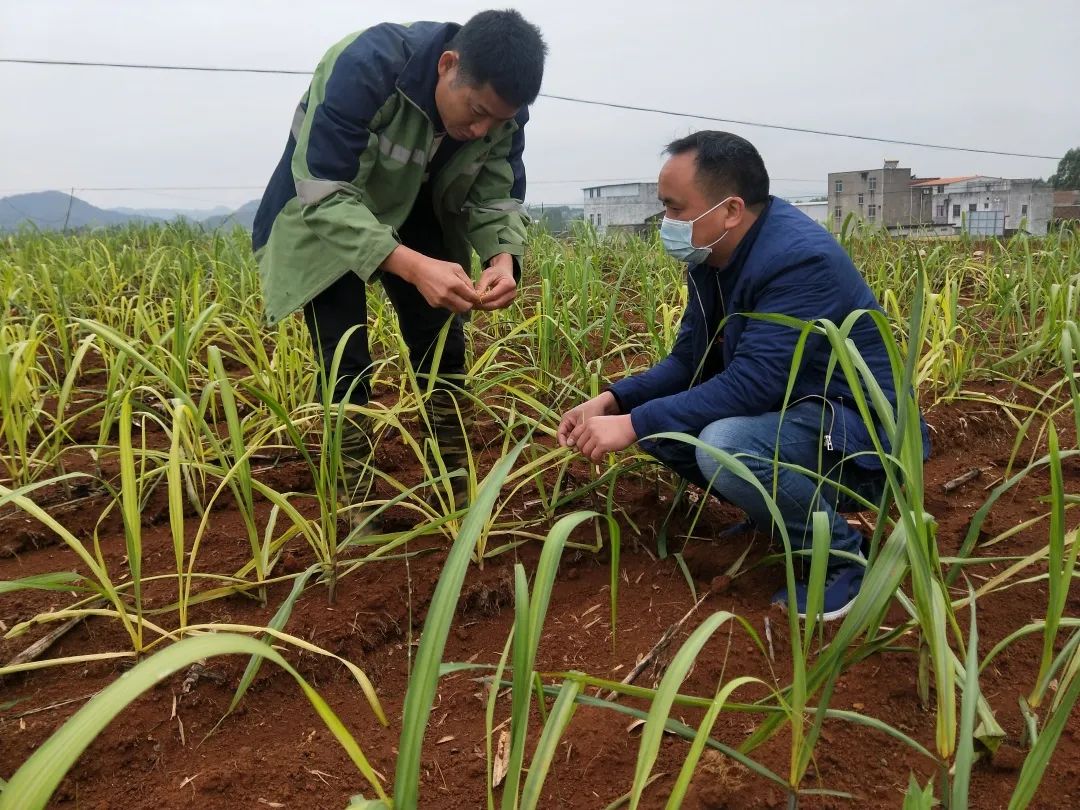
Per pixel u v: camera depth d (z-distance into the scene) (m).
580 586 2.16
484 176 2.49
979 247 6.33
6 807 0.63
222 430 3.09
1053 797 1.40
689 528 2.37
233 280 4.85
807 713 1.61
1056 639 1.84
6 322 3.43
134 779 1.51
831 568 1.99
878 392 1.36
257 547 1.92
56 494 2.53
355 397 2.38
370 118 2.09
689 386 2.38
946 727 1.23
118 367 2.38
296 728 1.65
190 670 1.70
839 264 1.95
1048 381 3.65
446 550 2.21
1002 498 2.62
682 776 1.01
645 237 6.39
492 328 4.15
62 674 1.74
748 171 1.95
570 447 2.23
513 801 1.00
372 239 2.02
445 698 1.73
